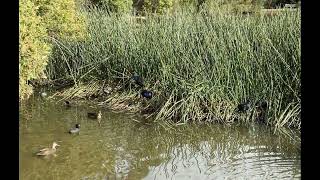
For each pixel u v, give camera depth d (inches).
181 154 368.8
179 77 474.6
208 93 460.4
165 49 499.8
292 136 406.6
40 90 575.2
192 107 455.8
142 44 534.6
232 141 399.9
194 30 510.0
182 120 451.8
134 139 403.5
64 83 591.2
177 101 469.4
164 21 543.5
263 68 454.9
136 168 337.7
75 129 411.5
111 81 551.2
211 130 429.7
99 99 532.4
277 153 366.0
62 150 366.3
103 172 328.5
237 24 503.8
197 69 468.1
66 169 331.0
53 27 510.9
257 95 452.1
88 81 566.3
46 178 316.2
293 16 494.3
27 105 508.4
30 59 390.9
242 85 457.1
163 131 427.8
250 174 323.0
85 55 572.4
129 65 541.6
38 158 347.6
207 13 595.8
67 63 572.7
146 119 462.6
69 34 535.8
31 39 390.0
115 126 438.9
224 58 463.5
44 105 510.3
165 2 758.5
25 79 404.8
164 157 361.4
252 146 386.3
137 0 962.1
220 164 344.2
